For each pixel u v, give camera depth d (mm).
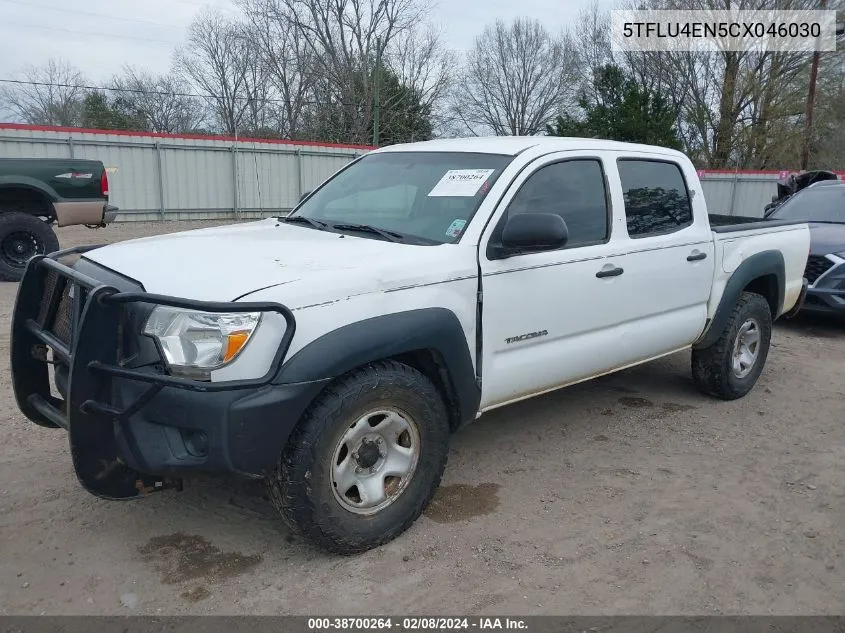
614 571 3250
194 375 2809
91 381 2855
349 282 3092
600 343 4352
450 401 3619
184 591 3018
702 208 5121
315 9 36031
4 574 3098
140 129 38375
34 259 3455
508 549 3398
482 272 3600
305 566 3217
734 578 3229
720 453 4625
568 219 4164
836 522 3760
